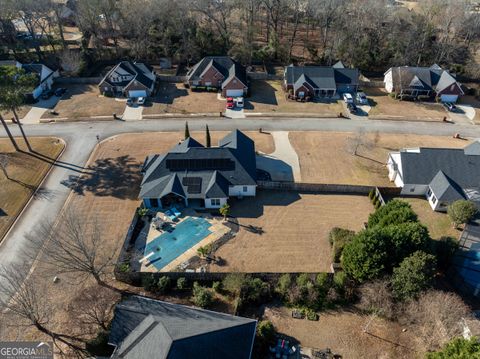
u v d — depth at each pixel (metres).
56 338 34.75
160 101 81.19
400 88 83.50
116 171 59.19
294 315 37.94
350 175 59.62
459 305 35.03
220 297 39.69
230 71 84.81
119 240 46.78
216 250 45.56
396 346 35.31
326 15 103.69
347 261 39.22
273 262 44.22
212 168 52.97
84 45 101.81
